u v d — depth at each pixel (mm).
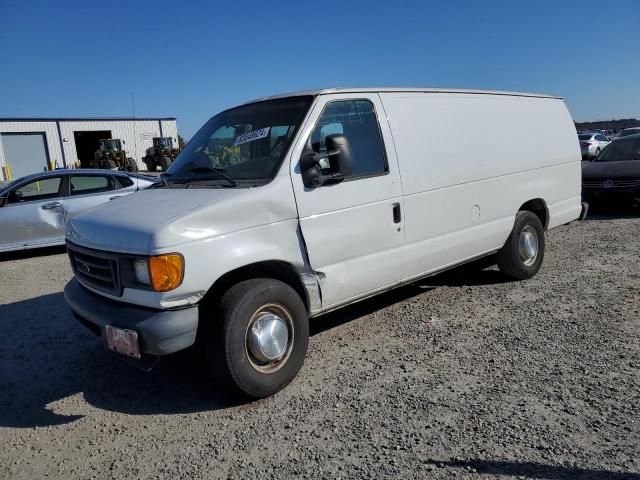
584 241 8500
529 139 6246
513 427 3256
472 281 6484
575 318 5059
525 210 6375
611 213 11211
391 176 4594
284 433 3359
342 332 5035
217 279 3557
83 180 10094
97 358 4754
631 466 2820
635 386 3695
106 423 3650
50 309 6266
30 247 9461
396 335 4879
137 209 3842
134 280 3490
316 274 4109
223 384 3678
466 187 5332
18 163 40188
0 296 6980
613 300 5504
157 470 3074
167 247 3338
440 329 4969
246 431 3416
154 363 3488
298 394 3861
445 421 3373
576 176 7035
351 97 4484
